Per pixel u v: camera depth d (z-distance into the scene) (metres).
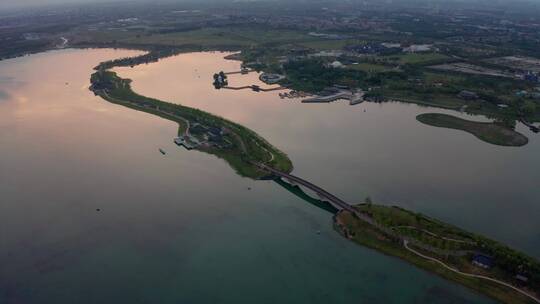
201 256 134.38
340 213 153.38
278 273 126.69
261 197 168.88
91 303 115.56
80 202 164.50
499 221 150.12
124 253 135.75
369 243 137.88
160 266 130.00
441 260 128.12
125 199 166.50
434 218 150.88
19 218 154.62
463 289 118.50
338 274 125.88
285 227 149.12
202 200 166.12
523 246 136.50
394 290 119.19
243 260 132.50
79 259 133.12
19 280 124.12
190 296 117.94
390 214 148.25
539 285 116.06
